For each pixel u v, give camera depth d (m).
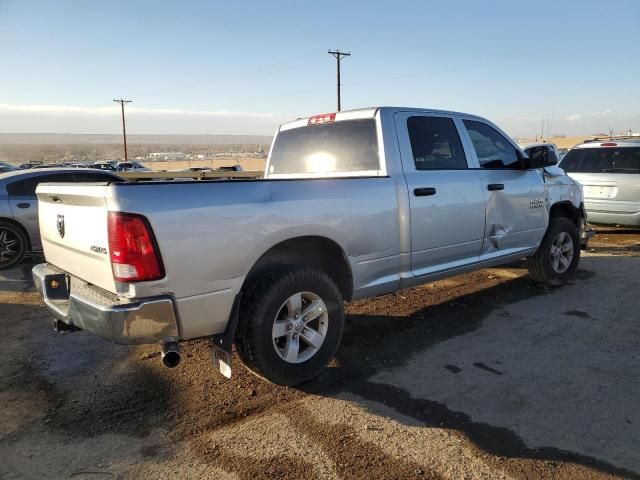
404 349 4.33
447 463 2.75
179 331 3.05
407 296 5.82
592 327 4.75
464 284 6.30
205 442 3.00
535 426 3.09
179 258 2.96
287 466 2.76
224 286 3.17
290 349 3.54
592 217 9.33
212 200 3.11
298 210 3.50
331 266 4.04
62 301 3.54
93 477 2.70
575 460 2.75
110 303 2.93
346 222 3.78
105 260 2.97
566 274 6.19
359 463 2.77
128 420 3.27
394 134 4.37
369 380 3.76
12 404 3.51
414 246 4.29
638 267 7.09
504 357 4.12
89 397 3.59
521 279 6.49
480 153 5.12
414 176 4.35
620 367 3.88
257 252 3.31
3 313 5.52
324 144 4.83
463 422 3.16
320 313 3.68
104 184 2.89
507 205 5.18
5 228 7.66
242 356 3.46
